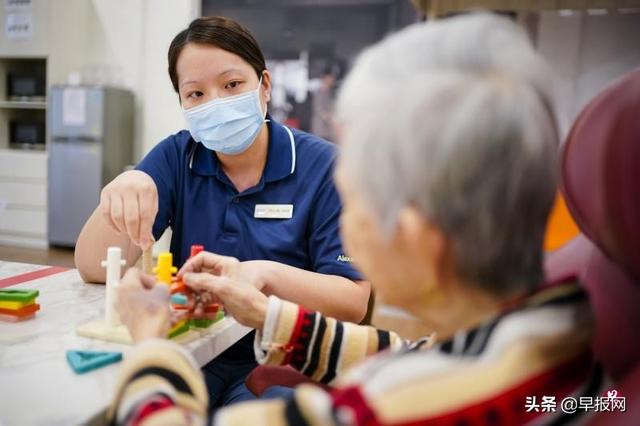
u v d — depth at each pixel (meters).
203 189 1.31
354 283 1.13
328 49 4.15
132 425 0.49
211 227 1.28
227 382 1.16
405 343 0.81
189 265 0.93
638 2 1.77
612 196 0.48
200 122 1.23
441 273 0.45
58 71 4.45
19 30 4.39
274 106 4.29
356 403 0.41
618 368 0.55
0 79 4.68
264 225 1.25
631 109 0.48
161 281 0.78
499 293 0.45
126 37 4.50
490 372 0.41
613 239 0.50
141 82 4.52
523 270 0.44
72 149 4.27
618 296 0.57
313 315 0.84
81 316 0.95
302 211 1.24
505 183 0.40
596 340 0.56
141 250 1.19
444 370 0.42
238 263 1.00
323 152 1.29
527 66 0.43
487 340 0.43
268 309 0.83
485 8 1.50
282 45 4.23
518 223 0.42
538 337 0.42
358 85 0.45
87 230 1.21
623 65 2.32
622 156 0.47
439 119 0.40
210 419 0.47
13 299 0.92
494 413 0.40
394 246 0.45
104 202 1.10
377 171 0.42
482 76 0.42
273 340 0.83
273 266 1.05
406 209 0.42
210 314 0.91
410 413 0.40
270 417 0.44
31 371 0.71
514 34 0.44
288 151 1.29
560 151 0.50
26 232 4.55
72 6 4.50
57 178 4.35
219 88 1.21
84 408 0.61
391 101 0.42
